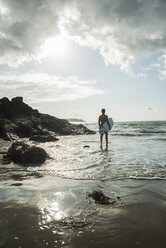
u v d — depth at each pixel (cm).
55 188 390
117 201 321
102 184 415
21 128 1994
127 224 249
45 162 658
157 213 276
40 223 252
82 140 1525
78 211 287
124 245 207
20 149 727
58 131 2331
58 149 987
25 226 244
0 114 2480
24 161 662
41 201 322
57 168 571
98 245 207
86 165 605
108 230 236
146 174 489
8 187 397
